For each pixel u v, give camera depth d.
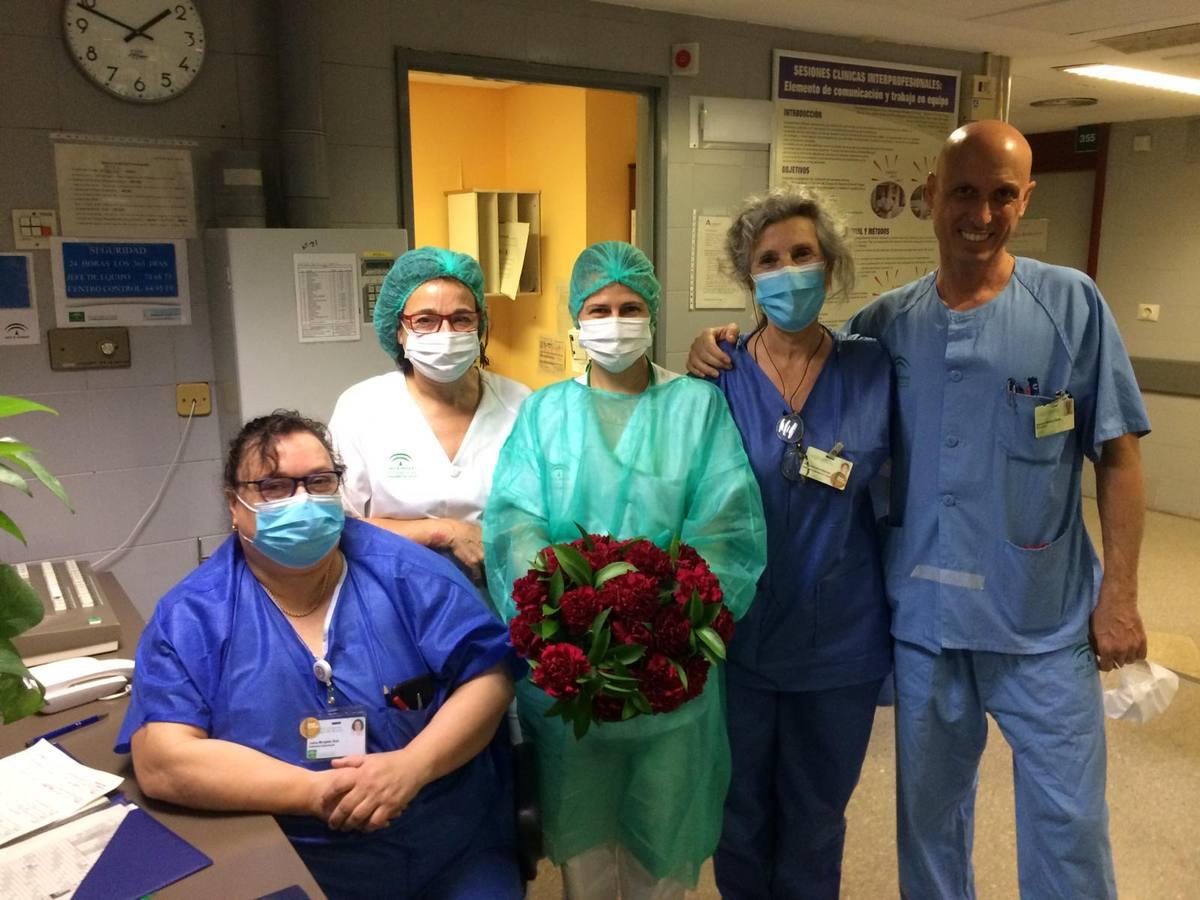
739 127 3.57
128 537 2.68
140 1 2.48
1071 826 1.81
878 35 3.73
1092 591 1.87
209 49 2.60
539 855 1.62
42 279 2.48
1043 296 1.80
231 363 2.56
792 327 1.87
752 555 1.74
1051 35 3.69
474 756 1.59
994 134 1.76
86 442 2.59
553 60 3.15
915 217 4.09
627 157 4.61
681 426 1.80
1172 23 3.48
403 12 2.86
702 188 3.55
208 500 2.78
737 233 1.92
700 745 1.68
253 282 2.49
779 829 2.07
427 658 1.57
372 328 2.66
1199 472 5.82
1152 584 4.68
